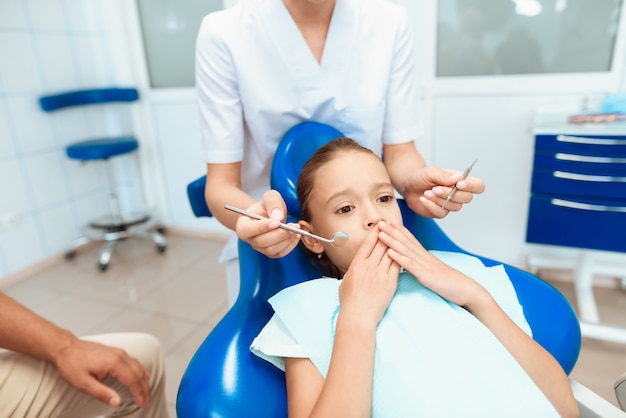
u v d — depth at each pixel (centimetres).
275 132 105
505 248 232
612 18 192
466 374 64
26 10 249
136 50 278
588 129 162
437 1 210
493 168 224
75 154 250
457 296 73
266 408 68
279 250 71
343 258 81
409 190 95
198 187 108
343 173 79
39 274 262
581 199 170
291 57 98
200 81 101
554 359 71
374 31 102
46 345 76
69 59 276
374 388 65
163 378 101
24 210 257
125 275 254
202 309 214
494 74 214
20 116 251
